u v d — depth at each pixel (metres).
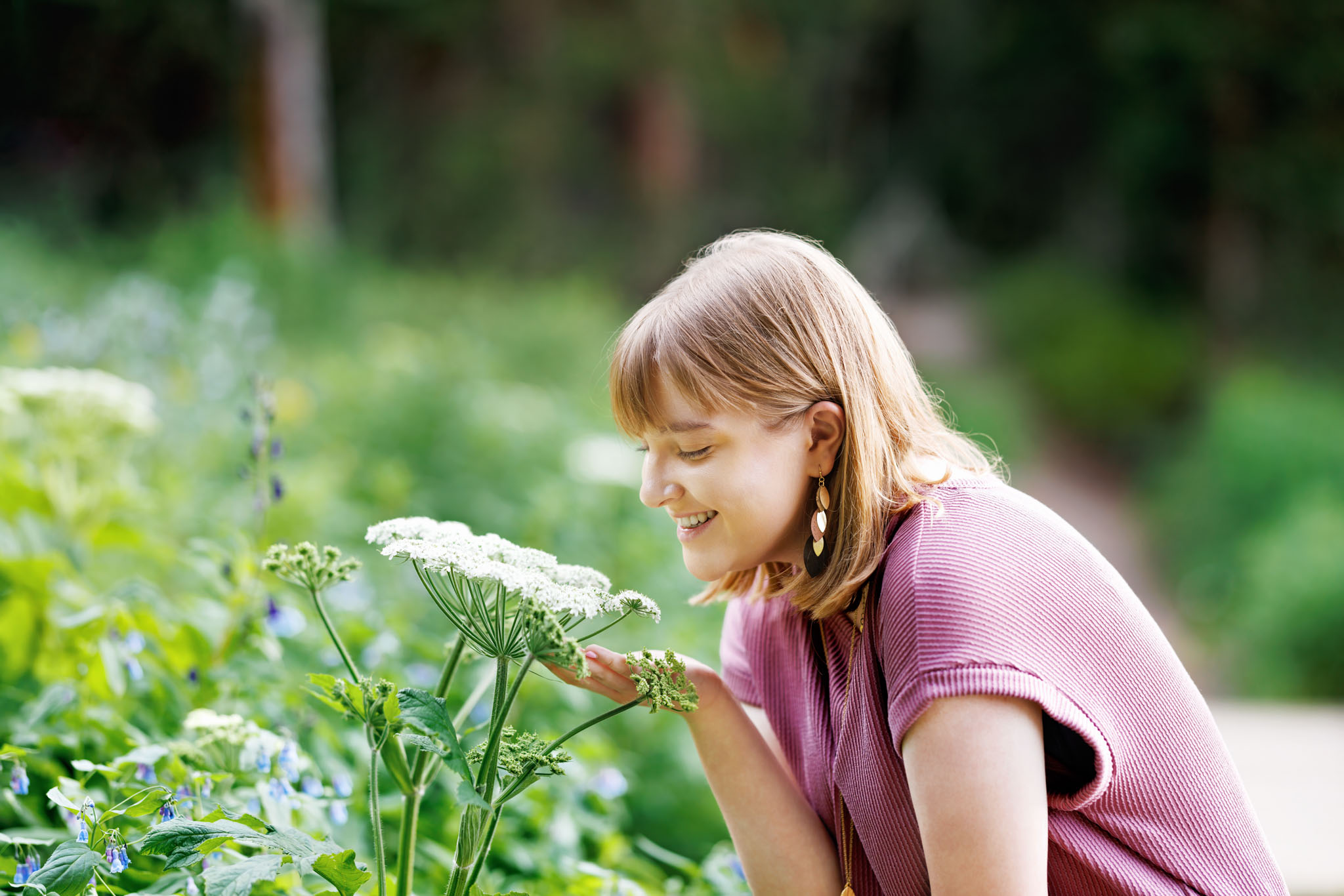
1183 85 18.12
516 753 1.25
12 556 2.05
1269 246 18.00
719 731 1.53
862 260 22.75
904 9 23.19
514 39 20.94
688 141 21.95
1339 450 9.86
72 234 11.49
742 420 1.32
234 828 1.19
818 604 1.38
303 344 9.00
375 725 1.21
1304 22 17.19
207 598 2.42
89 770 1.50
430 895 1.83
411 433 5.46
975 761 1.16
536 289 15.84
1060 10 21.02
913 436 1.42
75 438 2.83
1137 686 1.28
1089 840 1.29
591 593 1.27
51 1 14.80
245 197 13.65
